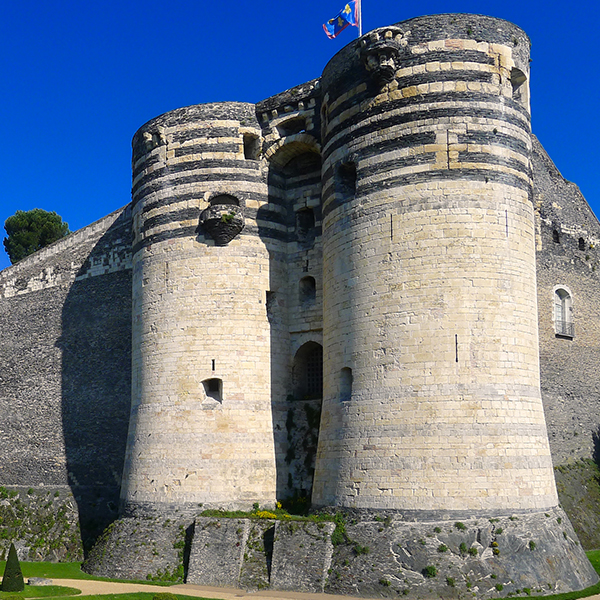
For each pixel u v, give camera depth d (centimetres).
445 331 2847
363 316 3022
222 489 3391
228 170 3728
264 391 3569
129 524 3475
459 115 2995
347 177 3244
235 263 3625
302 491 3497
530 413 2889
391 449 2831
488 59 3078
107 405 4584
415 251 2934
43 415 4812
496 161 2995
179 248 3675
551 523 2805
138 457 3584
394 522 2752
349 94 3225
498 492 2734
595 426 4084
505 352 2872
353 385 3017
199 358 3541
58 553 4181
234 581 2952
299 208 3788
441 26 3075
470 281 2880
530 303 3000
